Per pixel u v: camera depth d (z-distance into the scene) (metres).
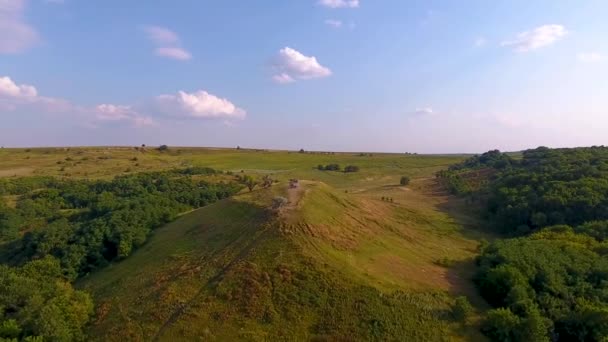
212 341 39.12
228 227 57.00
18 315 44.31
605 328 40.72
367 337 39.31
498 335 40.28
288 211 56.38
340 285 44.75
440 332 40.47
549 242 61.78
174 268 50.75
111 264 59.88
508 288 46.56
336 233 55.62
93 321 44.66
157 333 40.75
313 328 40.31
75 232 66.75
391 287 46.00
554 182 89.69
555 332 42.44
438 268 56.09
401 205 90.25
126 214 69.62
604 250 59.31
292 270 46.38
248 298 43.34
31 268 54.84
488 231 84.25
